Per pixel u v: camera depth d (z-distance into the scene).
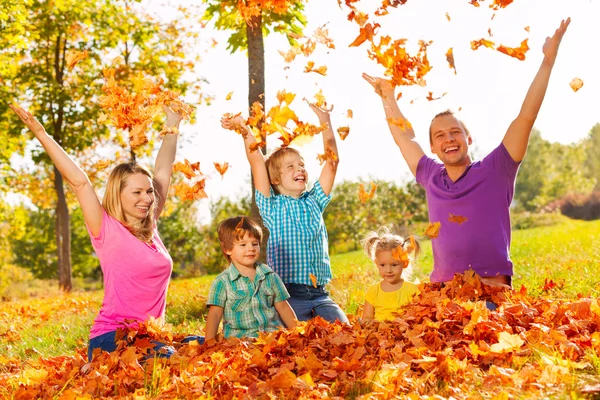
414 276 8.80
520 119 4.49
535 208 46.12
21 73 17.55
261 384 3.26
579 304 4.10
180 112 5.07
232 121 4.88
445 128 4.66
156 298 4.52
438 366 3.29
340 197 30.36
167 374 3.67
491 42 4.00
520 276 7.26
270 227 5.01
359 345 3.87
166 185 5.00
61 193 18.62
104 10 17.41
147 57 18.28
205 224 33.59
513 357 3.37
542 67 4.34
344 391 3.15
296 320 4.49
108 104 4.65
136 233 4.45
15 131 17.41
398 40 4.04
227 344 4.23
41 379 4.34
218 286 4.71
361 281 9.15
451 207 4.69
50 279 48.09
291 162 5.03
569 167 47.91
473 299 4.52
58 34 17.23
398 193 30.56
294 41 7.74
